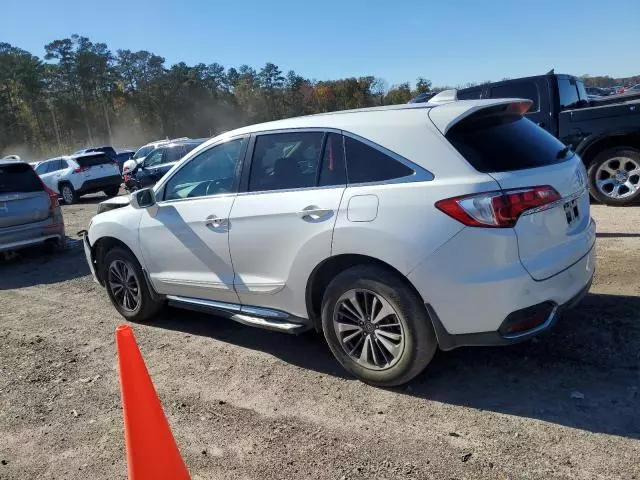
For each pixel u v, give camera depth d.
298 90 105.00
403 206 3.20
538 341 3.94
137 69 108.19
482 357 3.83
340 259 3.55
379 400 3.45
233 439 3.21
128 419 2.28
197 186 4.47
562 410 3.13
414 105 3.64
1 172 8.55
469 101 3.54
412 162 3.27
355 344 3.63
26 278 7.99
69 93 101.69
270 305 4.02
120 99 107.12
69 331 5.36
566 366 3.59
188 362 4.32
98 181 19.78
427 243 3.11
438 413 3.24
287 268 3.78
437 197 3.11
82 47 101.31
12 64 96.50
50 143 98.75
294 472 2.86
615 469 2.62
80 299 6.51
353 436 3.11
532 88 8.92
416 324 3.28
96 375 4.29
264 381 3.88
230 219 4.08
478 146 3.23
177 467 2.33
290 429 3.25
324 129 3.69
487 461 2.77
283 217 3.73
